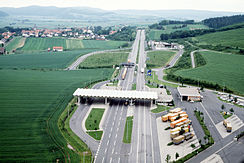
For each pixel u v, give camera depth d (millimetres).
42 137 124500
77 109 163750
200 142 119375
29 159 105812
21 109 158250
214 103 176625
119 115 155250
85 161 106812
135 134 131000
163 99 178000
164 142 123562
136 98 169125
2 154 108688
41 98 179500
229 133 132625
